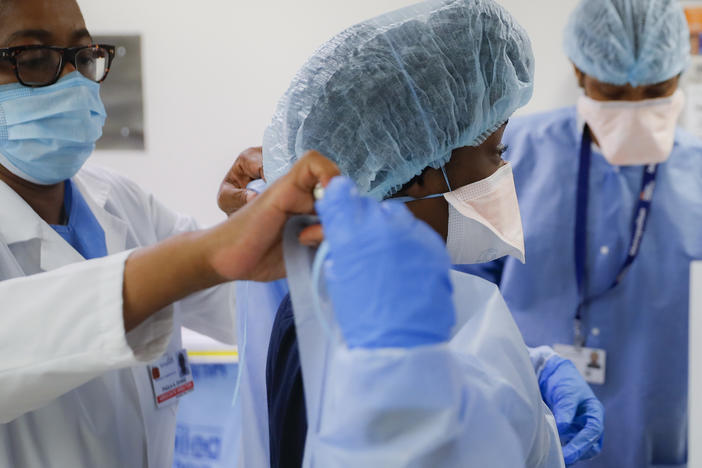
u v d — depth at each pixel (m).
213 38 2.22
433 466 0.50
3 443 0.87
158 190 2.33
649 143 1.75
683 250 1.80
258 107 2.26
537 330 1.86
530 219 1.88
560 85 2.18
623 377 1.82
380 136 0.78
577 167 1.88
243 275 0.62
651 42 1.62
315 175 0.55
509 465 0.55
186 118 2.28
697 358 1.44
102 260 0.69
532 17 2.15
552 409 1.14
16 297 0.68
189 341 1.55
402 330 0.47
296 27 2.20
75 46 1.05
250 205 0.59
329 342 0.55
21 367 0.68
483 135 0.82
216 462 1.48
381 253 0.45
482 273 1.94
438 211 0.82
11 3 0.97
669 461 1.84
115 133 2.29
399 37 0.78
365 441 0.49
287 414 0.71
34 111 1.02
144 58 2.25
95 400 1.00
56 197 1.14
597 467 1.84
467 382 0.58
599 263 1.84
